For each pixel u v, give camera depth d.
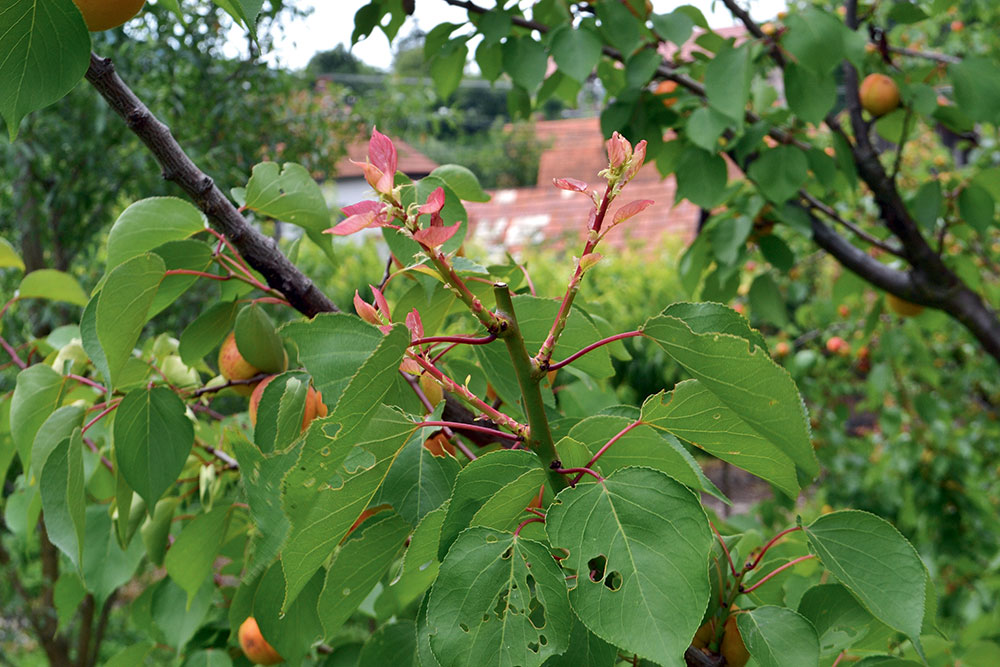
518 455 0.44
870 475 2.22
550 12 1.10
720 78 1.03
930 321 1.47
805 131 1.31
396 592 0.53
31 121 1.75
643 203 0.40
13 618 2.03
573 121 11.88
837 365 2.31
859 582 0.47
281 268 0.62
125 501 0.62
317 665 0.80
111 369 0.57
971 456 2.25
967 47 2.41
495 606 0.40
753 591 0.58
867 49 1.28
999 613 1.03
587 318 0.57
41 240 1.95
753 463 0.47
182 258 0.61
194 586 0.70
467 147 12.08
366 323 0.47
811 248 2.18
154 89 1.94
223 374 0.68
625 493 0.41
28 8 0.45
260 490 0.52
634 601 0.39
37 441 0.61
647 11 1.09
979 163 1.99
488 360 0.60
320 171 2.55
